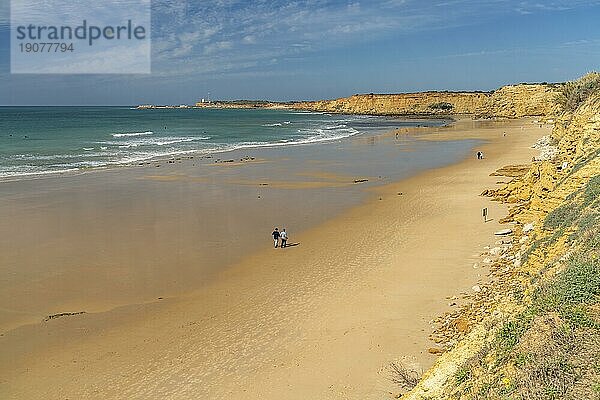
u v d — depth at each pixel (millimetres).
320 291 22219
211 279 24125
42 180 47156
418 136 94688
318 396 15008
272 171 54000
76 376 16391
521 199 35469
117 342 18422
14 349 17922
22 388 15789
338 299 21266
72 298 22000
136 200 39812
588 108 33094
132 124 138500
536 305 11344
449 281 22188
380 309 20062
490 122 131875
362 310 20094
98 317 20297
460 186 43406
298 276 24125
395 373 15727
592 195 18172
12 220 33500
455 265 24000
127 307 21203
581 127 28219
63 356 17531
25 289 22781
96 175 50375
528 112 152500
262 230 31938
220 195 42031
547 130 97312
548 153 48062
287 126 134250
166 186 45469
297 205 38562
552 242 18000
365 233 30672
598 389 8500
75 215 35031
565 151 28594
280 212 36469
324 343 17859
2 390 15688
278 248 28422
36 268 25250
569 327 10062
